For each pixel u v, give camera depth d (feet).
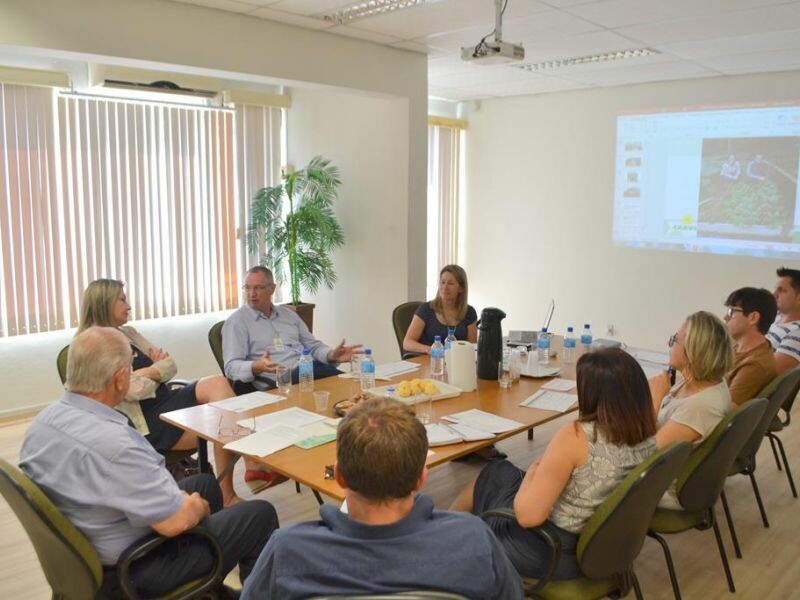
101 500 5.64
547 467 6.07
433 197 23.72
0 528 10.02
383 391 9.37
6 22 10.53
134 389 9.23
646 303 20.93
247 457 7.16
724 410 7.55
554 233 22.67
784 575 8.81
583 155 21.67
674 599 8.18
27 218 15.23
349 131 18.42
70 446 5.72
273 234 18.61
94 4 11.38
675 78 19.36
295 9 12.93
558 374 10.64
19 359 15.56
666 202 20.20
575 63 17.47
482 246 24.64
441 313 12.94
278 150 19.93
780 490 11.43
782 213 18.19
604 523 5.76
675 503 7.67
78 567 5.44
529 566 6.27
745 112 18.56
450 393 9.25
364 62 15.62
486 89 21.54
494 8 12.60
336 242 18.60
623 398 6.00
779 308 12.19
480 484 7.54
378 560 3.86
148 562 6.03
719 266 19.43
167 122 17.31
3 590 8.46
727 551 9.40
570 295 22.56
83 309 9.96
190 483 7.53
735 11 12.56
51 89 15.25
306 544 3.97
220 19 13.03
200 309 18.57
